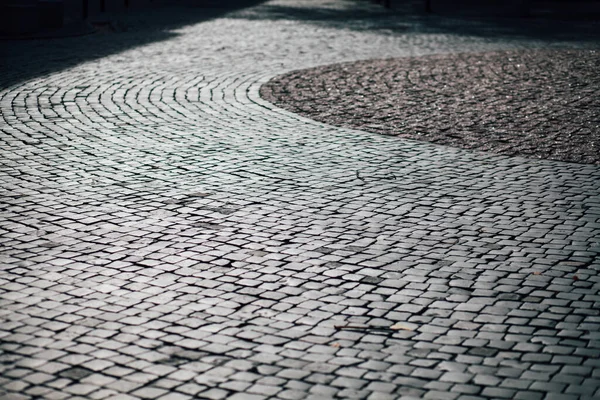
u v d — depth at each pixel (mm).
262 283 6312
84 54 17062
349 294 6141
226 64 16266
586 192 8664
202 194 8383
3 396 4695
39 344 5320
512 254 6941
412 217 7824
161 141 10422
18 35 19312
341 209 8016
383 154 10039
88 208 7910
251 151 10055
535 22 25281
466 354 5281
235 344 5375
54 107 12195
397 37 20953
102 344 5340
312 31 21891
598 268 6672
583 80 15023
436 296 6121
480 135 11039
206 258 6773
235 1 31500
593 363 5176
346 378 4969
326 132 11102
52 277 6359
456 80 14984
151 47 18250
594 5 32031
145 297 6043
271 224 7570
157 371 5016
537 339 5484
